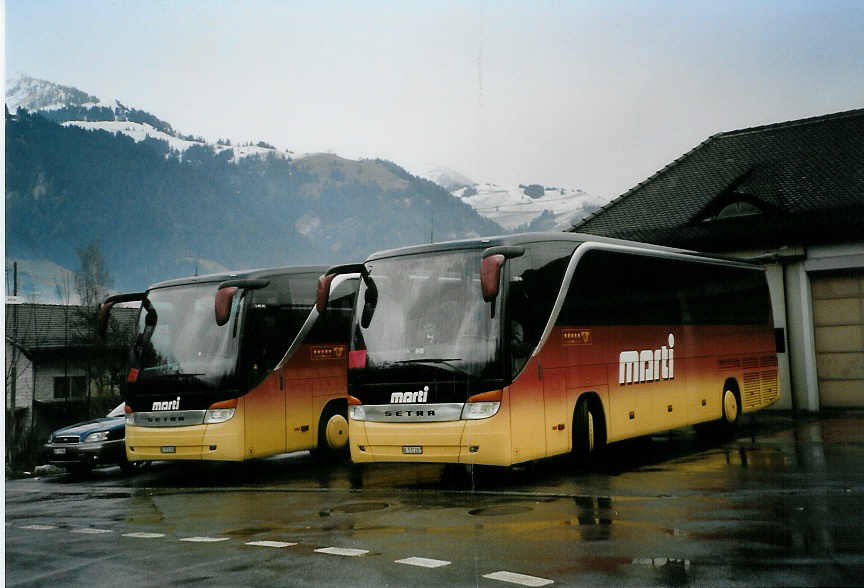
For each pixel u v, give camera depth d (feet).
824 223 67.72
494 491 36.78
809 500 30.83
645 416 46.39
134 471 58.29
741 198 73.56
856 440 49.29
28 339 102.12
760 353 61.52
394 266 40.19
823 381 68.39
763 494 32.50
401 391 38.09
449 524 29.35
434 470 46.14
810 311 68.85
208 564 24.88
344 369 53.01
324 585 21.62
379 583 21.54
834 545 23.52
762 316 62.80
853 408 67.05
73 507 40.16
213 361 46.60
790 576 20.45
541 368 38.47
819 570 20.92
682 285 52.42
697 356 52.80
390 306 39.58
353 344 40.06
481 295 37.50
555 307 40.22
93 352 96.17
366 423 38.91
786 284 69.92
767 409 70.74
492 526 28.53
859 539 24.22
